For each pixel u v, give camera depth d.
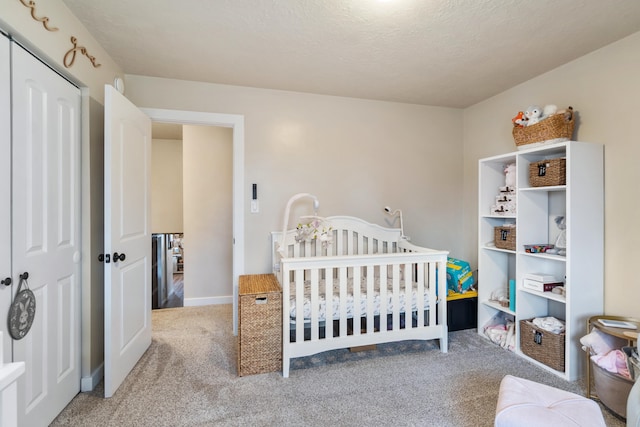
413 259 2.44
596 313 2.11
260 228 2.92
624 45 2.03
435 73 2.57
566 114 2.22
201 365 2.27
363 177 3.18
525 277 2.43
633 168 1.99
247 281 2.56
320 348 2.23
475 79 2.70
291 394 1.91
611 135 2.10
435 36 2.01
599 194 2.13
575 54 2.25
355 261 2.31
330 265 2.25
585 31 1.95
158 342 2.68
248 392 1.93
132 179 2.19
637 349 1.58
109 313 1.87
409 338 2.43
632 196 1.99
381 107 3.23
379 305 2.42
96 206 2.04
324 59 2.33
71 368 1.82
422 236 3.38
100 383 2.04
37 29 1.47
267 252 2.94
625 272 2.03
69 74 1.75
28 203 1.46
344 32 1.97
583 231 2.09
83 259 1.93
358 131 3.16
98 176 2.07
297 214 3.00
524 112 2.73
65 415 1.70
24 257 1.43
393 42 2.08
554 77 2.49
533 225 2.48
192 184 3.84
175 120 2.73
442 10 1.73
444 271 2.49
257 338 2.15
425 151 3.38
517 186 2.44
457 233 3.50
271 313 2.18
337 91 2.97
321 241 2.78
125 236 2.09
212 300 3.88
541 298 2.52
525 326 2.38
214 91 2.79
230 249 3.92
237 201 2.86
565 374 2.08
